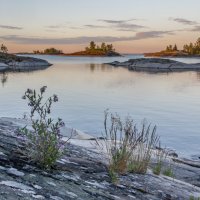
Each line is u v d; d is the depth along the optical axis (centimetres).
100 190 582
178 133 2888
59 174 584
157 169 939
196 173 1225
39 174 541
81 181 593
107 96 6103
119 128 849
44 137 608
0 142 704
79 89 7469
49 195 468
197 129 3102
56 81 9725
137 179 754
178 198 719
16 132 800
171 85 8825
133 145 835
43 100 5162
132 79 11019
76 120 3409
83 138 1579
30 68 18175
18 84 8250
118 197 577
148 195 663
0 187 434
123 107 4672
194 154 2145
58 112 3947
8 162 552
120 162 768
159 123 3419
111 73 14788
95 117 3638
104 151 1200
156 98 5941
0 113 3603
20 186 462
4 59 19475
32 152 604
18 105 4297
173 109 4541
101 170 736
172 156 1527
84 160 793
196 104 5116
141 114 4053
